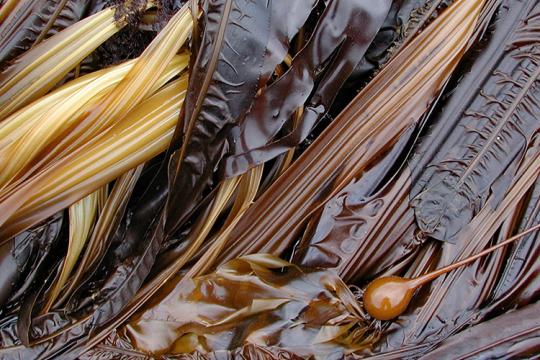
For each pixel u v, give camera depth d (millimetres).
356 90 957
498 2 959
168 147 917
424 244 956
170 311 920
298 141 906
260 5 873
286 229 948
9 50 941
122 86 896
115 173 907
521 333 931
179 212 920
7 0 942
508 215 955
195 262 939
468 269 948
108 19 926
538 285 951
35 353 913
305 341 912
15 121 896
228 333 914
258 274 925
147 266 919
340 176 937
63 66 923
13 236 899
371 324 929
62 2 942
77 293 937
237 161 905
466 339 930
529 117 947
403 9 940
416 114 933
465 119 949
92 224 938
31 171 890
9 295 927
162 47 900
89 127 894
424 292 940
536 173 956
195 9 887
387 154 945
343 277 942
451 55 922
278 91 891
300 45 923
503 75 950
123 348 921
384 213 943
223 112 888
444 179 942
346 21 885
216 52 875
